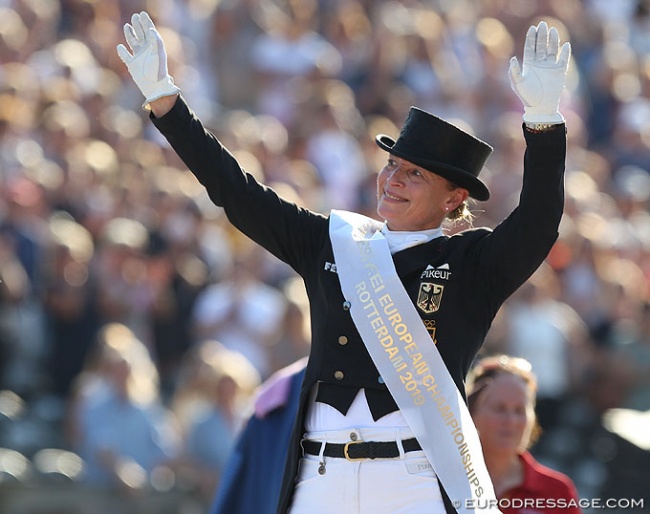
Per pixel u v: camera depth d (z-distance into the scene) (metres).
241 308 36.38
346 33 51.38
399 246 15.84
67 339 35.09
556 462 36.56
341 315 15.62
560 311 39.69
